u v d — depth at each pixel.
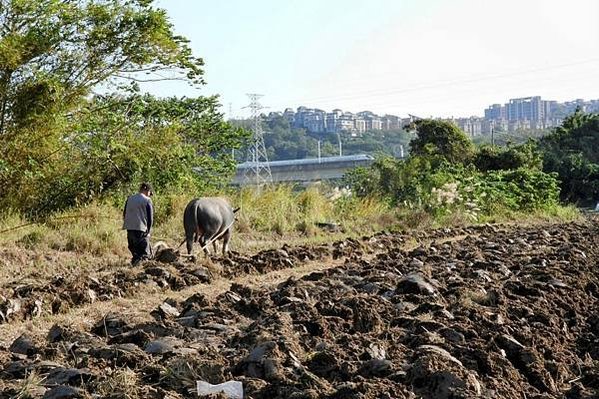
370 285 11.52
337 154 105.56
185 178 22.86
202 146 24.72
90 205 20.03
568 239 20.41
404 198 28.64
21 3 20.03
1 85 19.89
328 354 7.42
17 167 20.02
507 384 7.31
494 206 29.25
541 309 10.12
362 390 6.51
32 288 11.92
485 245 17.66
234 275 14.26
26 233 17.27
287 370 7.21
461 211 26.69
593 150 57.06
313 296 10.95
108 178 21.78
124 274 13.12
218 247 17.75
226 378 7.14
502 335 8.23
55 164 20.83
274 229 21.27
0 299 11.23
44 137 20.23
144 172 22.30
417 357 7.57
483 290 11.00
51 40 20.19
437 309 9.66
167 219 20.44
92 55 21.34
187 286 13.20
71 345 8.42
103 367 7.47
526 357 7.97
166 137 22.55
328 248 17.52
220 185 24.75
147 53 21.88
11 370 7.58
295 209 23.28
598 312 10.70
